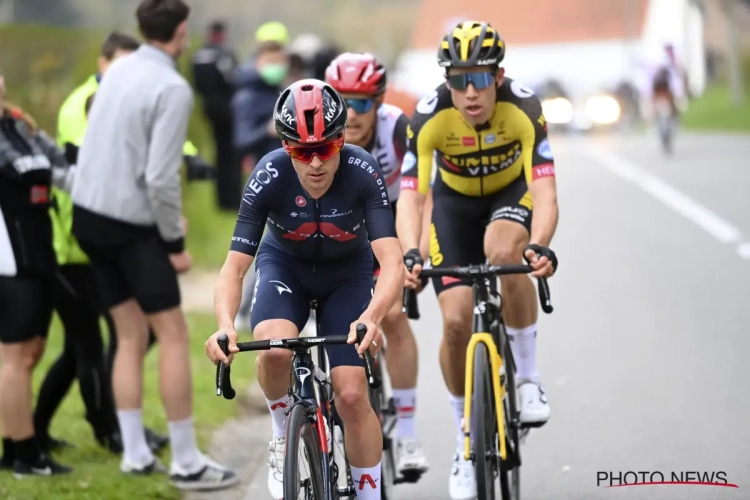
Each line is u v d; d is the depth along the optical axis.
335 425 14.09
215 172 21.20
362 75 16.67
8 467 18.47
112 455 19.84
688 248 38.25
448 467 18.77
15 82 35.31
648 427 19.86
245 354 27.58
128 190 17.62
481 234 17.44
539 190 15.77
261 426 21.92
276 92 31.97
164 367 18.06
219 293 12.97
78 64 38.03
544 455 18.80
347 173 13.34
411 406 17.11
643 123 129.75
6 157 17.22
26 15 71.75
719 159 71.06
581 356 25.06
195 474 18.17
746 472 17.30
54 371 19.75
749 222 43.56
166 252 18.17
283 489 11.58
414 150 16.28
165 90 17.56
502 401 15.33
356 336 12.20
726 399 21.22
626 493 16.75
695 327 27.08
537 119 16.02
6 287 17.58
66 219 19.19
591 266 35.81
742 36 196.50
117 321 18.55
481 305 14.96
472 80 15.27
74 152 19.77
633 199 52.56
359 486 13.66
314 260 14.04
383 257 13.23
